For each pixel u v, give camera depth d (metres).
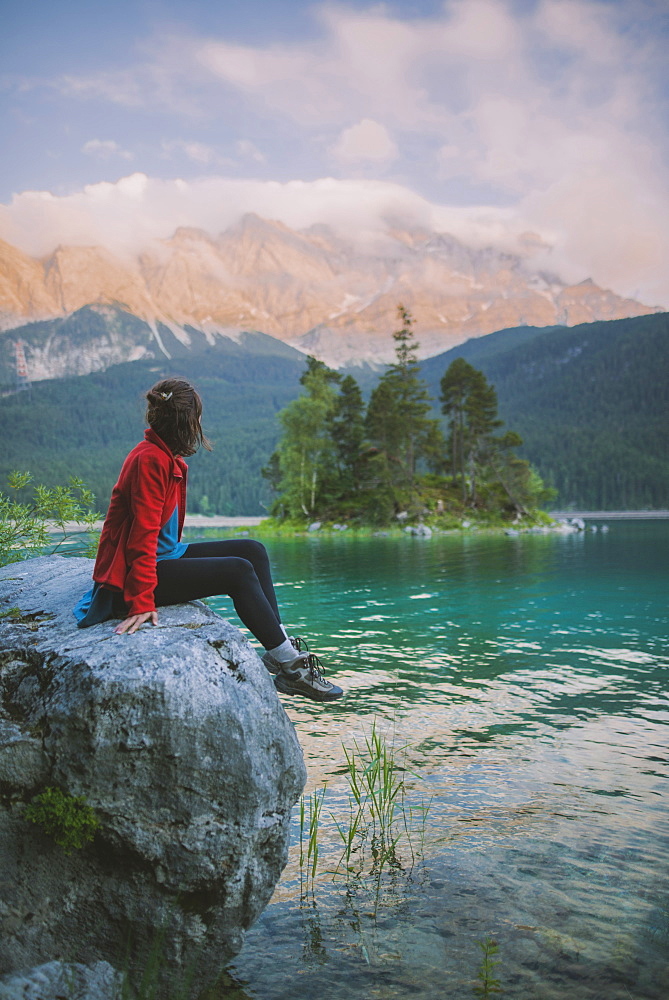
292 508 69.50
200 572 3.00
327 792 4.32
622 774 4.55
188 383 3.05
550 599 13.49
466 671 7.49
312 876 3.35
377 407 71.81
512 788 4.34
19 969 2.41
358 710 6.07
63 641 2.71
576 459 193.00
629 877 3.27
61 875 2.50
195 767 2.46
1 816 2.48
